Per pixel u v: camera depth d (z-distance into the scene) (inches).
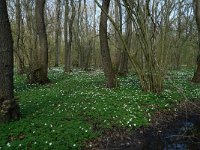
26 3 1433.3
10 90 454.0
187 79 1034.1
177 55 1788.9
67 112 506.6
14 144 370.3
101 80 951.6
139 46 711.7
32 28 1425.9
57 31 1968.5
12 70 457.7
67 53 1451.8
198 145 448.5
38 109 530.3
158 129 507.2
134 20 675.4
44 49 916.0
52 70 1530.5
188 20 1395.2
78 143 398.6
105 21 750.5
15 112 457.1
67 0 1508.4
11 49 453.7
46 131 415.8
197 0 989.2
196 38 1701.5
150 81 704.4
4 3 444.5
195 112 630.5
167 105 623.5
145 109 570.9
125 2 655.8
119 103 575.5
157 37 690.8
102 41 755.4
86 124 455.2
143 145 439.5
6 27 448.5
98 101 582.6
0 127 422.9
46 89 757.3
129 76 1072.2
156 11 686.5
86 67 1657.2
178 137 478.9
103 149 407.2
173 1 684.1
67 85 840.9
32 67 957.8
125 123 487.5
